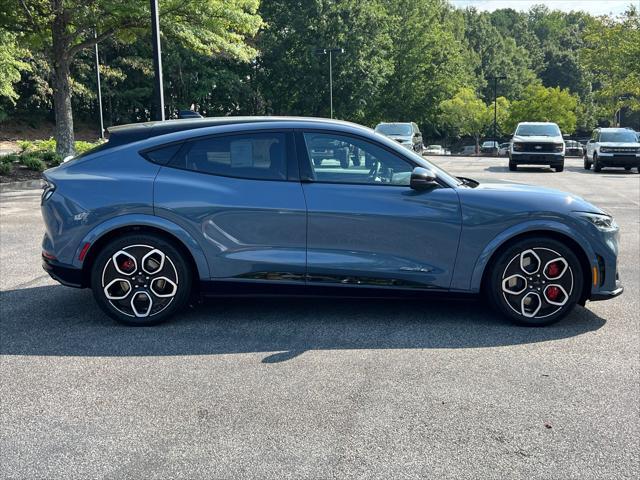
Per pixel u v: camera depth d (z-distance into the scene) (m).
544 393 3.80
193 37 20.88
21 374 4.12
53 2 19.66
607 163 24.45
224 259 5.04
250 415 3.51
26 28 20.97
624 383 3.96
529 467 2.96
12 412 3.56
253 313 5.50
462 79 73.56
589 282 5.17
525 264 5.11
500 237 5.03
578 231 5.05
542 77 108.19
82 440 3.23
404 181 5.08
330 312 5.53
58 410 3.58
